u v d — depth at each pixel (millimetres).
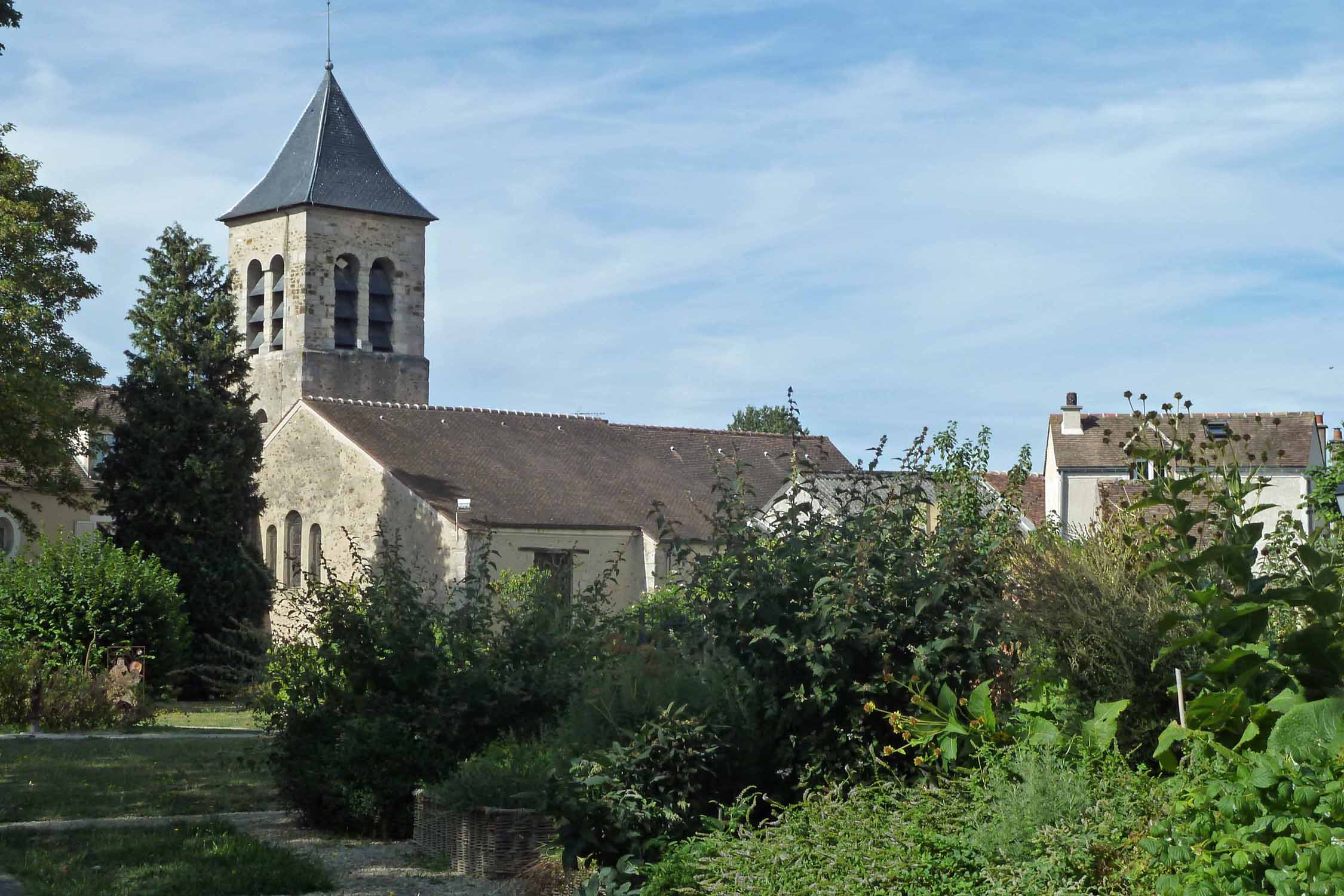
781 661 9883
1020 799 7945
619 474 44719
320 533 42625
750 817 9766
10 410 30500
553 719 13070
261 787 15531
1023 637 9836
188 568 36688
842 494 10914
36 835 12219
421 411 44312
